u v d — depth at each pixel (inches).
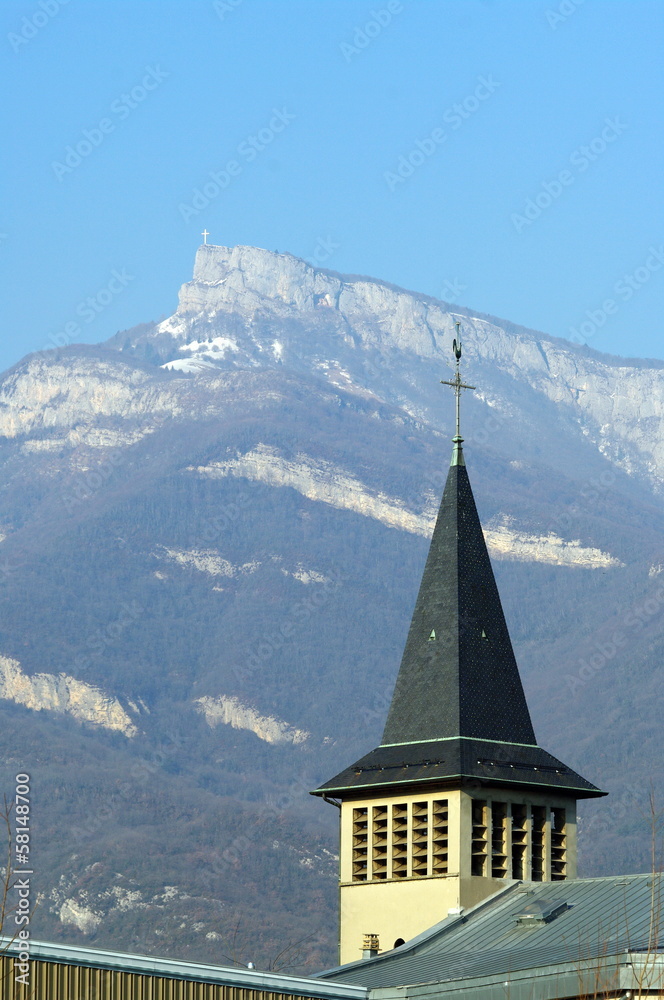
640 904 7308.1
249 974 6289.4
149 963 5930.1
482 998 6619.1
